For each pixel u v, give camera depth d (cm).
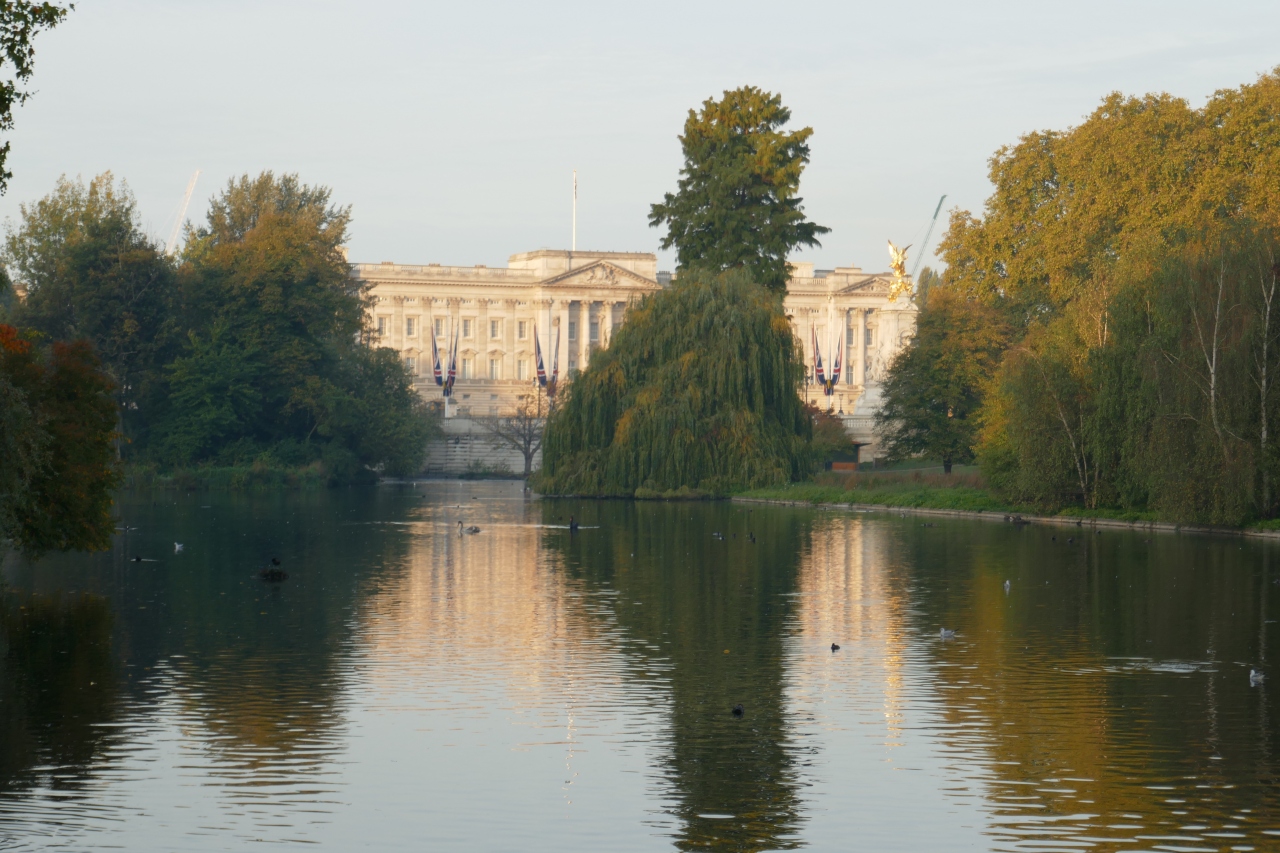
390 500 9594
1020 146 10756
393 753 2281
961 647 3228
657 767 2209
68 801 2028
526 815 1975
